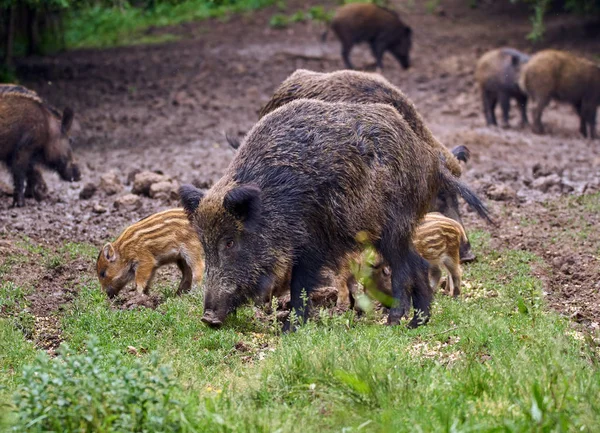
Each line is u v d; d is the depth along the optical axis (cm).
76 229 2312
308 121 1551
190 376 1298
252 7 6688
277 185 1515
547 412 1020
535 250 2150
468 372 1188
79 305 1725
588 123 3953
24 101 2570
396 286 1627
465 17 6312
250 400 1150
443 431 997
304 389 1180
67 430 985
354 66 5172
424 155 1652
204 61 5197
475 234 2255
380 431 1026
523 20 6119
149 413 1011
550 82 3841
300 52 5438
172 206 2534
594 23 5784
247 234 1495
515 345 1331
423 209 1669
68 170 2695
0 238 2167
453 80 4872
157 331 1594
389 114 1608
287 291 1734
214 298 1504
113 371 1063
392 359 1281
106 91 4506
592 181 2898
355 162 1531
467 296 1836
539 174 2941
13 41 5178
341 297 1786
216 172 2967
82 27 6131
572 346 1330
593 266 1950
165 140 3575
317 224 1532
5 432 988
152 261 1845
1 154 2542
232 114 4109
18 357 1448
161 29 6212
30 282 1866
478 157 3291
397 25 5069
